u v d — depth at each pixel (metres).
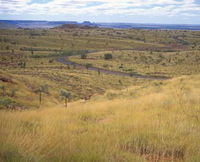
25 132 4.66
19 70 104.75
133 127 5.41
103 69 122.06
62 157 3.19
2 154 3.05
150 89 19.81
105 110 9.55
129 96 18.66
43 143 3.78
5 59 151.12
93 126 5.92
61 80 74.69
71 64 140.62
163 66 127.94
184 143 4.15
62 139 4.24
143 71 111.69
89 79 83.12
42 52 195.38
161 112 7.52
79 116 8.19
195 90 14.53
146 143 4.24
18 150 3.22
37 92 39.16
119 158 3.43
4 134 4.26
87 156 3.24
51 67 124.75
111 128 5.45
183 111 7.59
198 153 3.56
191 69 114.00
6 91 31.27
